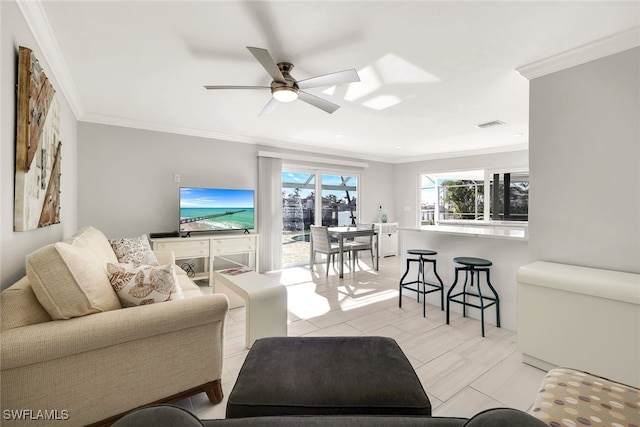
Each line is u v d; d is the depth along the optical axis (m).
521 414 0.64
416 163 7.05
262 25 1.89
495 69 2.50
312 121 4.05
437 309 3.36
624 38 1.97
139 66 2.44
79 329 1.28
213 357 1.69
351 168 6.61
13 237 1.50
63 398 1.28
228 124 4.21
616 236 2.06
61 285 1.32
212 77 2.66
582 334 1.89
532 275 2.11
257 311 2.39
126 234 4.00
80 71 2.52
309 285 4.37
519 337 2.19
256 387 1.09
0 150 1.34
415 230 3.58
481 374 2.04
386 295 3.89
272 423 0.69
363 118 3.91
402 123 4.16
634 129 1.98
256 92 3.02
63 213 2.78
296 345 1.40
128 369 1.43
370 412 1.04
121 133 3.97
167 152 4.32
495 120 3.99
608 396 1.07
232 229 4.66
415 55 2.27
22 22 1.60
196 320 1.57
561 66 2.28
